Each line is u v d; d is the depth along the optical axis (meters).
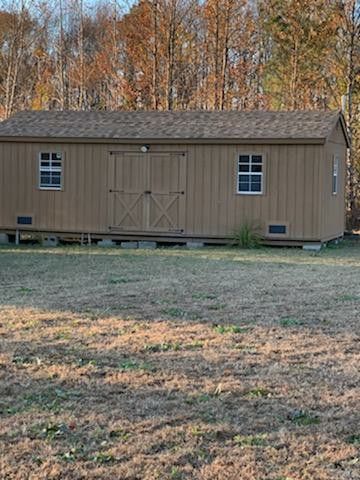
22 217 16.95
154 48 26.36
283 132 15.46
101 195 16.48
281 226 15.52
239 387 4.79
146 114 17.73
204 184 15.91
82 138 16.30
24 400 4.49
